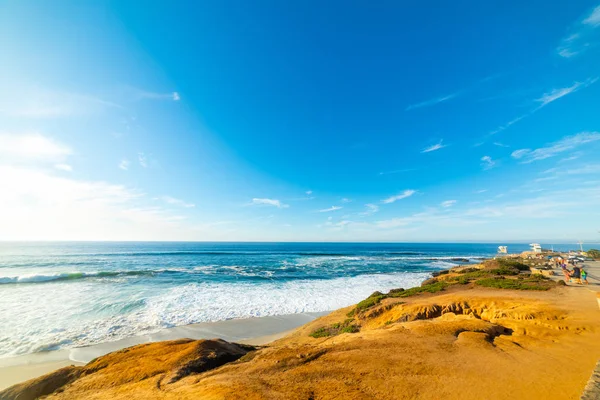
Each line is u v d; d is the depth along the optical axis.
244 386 5.32
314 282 29.84
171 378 6.04
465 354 7.09
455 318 10.73
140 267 39.97
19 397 5.90
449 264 53.47
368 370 6.16
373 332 9.27
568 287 17.50
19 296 21.39
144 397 5.25
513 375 5.95
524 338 8.38
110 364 7.01
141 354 7.44
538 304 12.07
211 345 7.99
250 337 13.98
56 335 13.61
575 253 58.91
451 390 5.32
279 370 6.25
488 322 9.99
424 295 16.66
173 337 13.62
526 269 30.86
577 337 8.41
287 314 18.09
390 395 5.11
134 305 18.86
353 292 24.97
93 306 18.55
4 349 12.10
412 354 7.09
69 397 5.68
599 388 4.50
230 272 36.22
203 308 18.59
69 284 26.52
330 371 6.12
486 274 24.27
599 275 24.81
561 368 6.29
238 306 19.39
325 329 13.23
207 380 5.78
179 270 36.94
